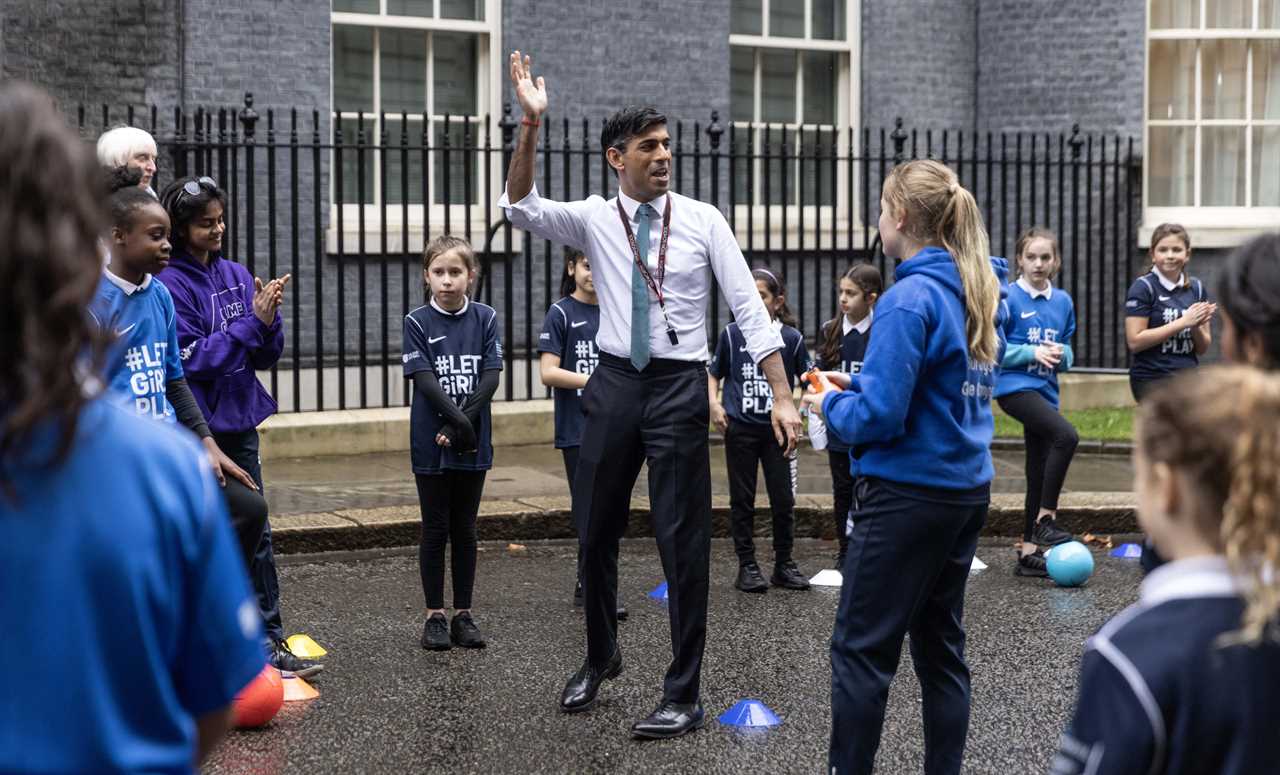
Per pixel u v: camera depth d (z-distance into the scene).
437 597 5.98
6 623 1.53
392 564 7.57
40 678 1.53
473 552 6.04
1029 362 7.49
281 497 8.73
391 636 6.18
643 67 12.70
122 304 4.36
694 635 4.89
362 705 5.20
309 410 10.87
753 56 13.52
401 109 12.09
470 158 11.71
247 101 10.04
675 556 4.85
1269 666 1.76
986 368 3.94
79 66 10.84
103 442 1.58
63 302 1.52
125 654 1.57
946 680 4.04
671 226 4.86
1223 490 1.77
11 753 1.53
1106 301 13.99
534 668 5.69
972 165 12.44
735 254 4.87
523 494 8.89
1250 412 1.76
